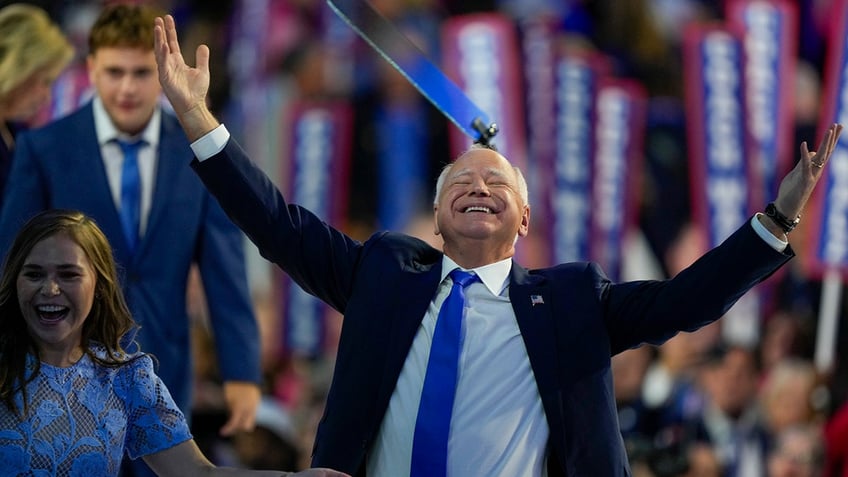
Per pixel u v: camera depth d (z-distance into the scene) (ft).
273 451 82.53
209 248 57.98
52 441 41.19
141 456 43.65
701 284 45.42
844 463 89.25
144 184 57.00
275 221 46.96
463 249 47.47
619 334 47.09
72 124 57.31
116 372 42.93
